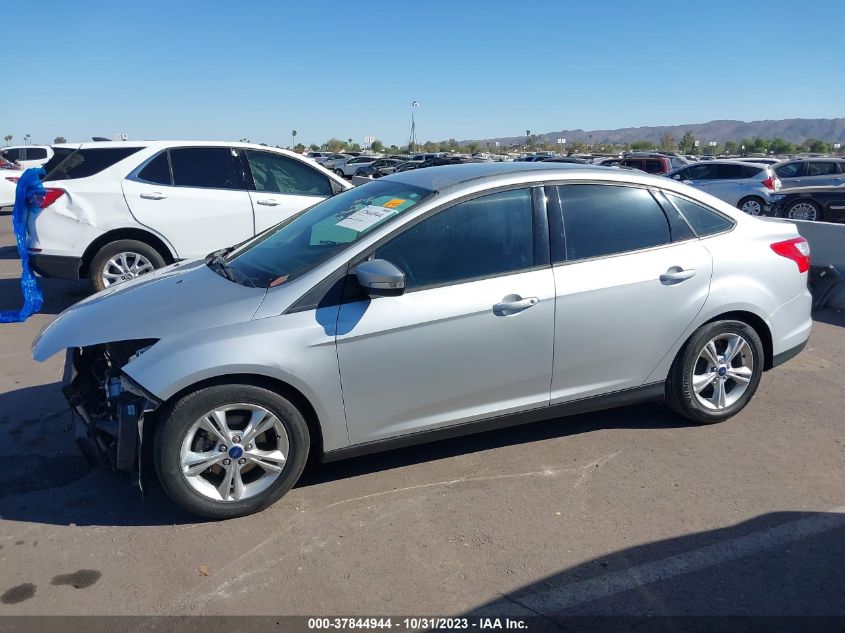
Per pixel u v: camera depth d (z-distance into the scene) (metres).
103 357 3.91
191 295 3.61
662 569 3.03
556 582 2.95
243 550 3.18
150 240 7.29
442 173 4.11
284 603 2.83
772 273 4.39
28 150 22.78
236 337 3.27
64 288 8.58
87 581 2.97
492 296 3.64
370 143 63.09
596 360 3.97
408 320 3.49
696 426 4.48
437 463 4.00
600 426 4.49
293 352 3.31
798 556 3.13
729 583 2.94
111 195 7.07
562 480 3.80
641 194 4.13
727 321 4.28
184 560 3.11
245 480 3.51
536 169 4.00
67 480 3.82
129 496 3.66
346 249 3.53
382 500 3.60
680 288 4.09
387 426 3.62
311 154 51.75
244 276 3.75
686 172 18.69
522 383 3.82
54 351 3.35
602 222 4.00
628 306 3.96
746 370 4.44
